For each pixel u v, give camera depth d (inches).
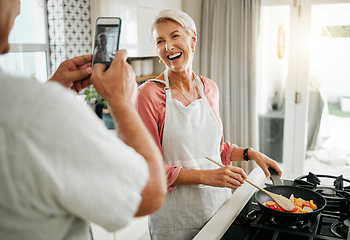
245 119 121.8
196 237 40.6
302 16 114.1
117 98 24.6
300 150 121.2
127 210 20.0
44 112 17.8
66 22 102.7
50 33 104.6
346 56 111.6
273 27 118.0
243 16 117.1
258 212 46.8
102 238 77.8
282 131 123.7
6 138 17.5
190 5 129.3
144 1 108.2
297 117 120.0
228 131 124.6
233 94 122.6
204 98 60.0
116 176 19.3
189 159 57.2
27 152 17.5
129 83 25.5
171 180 52.4
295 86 118.6
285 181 58.4
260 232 42.0
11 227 18.7
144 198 22.3
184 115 56.5
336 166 118.8
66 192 18.1
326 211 47.2
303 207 46.4
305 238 40.3
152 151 24.0
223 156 63.1
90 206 18.8
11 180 17.6
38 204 18.3
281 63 119.3
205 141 58.6
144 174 20.9
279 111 122.7
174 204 55.7
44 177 17.7
